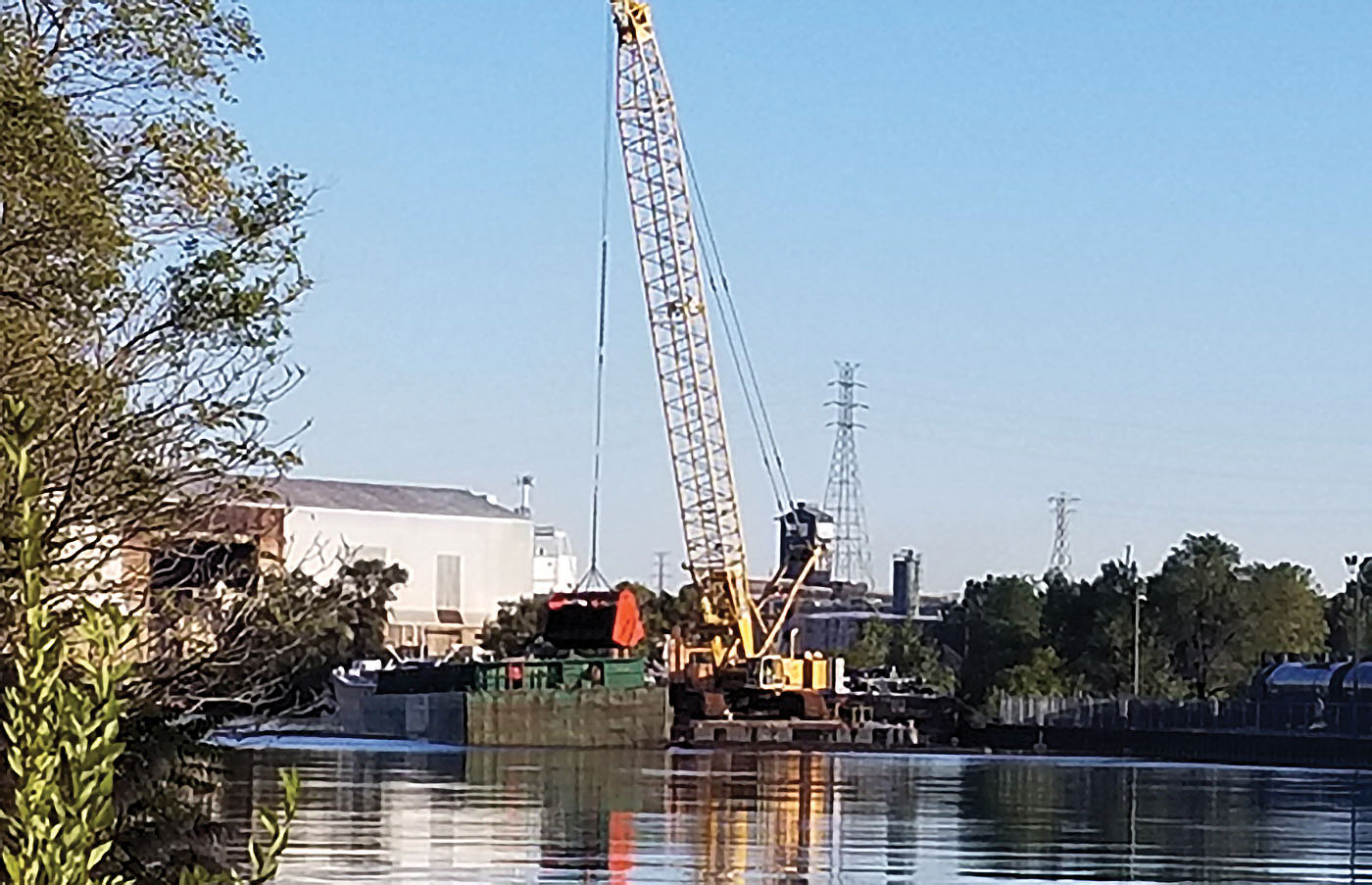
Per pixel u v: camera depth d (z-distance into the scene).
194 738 28.67
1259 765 129.62
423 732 140.88
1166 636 192.00
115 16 24.84
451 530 197.00
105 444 24.70
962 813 67.88
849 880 44.22
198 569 27.27
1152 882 45.59
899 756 134.62
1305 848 55.66
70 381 23.97
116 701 9.09
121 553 26.20
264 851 11.34
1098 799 79.81
